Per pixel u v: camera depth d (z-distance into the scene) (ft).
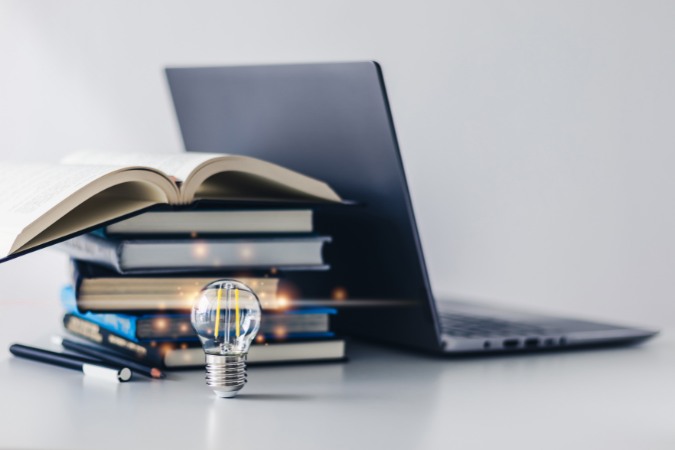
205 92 4.91
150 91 9.59
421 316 3.98
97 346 4.09
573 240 9.85
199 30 9.59
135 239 3.57
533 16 9.68
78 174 3.40
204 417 2.94
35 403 3.10
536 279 9.79
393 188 3.83
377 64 3.67
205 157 3.58
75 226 3.18
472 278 9.63
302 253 3.85
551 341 4.31
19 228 3.06
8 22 9.54
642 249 9.94
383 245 4.02
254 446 2.62
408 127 9.53
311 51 9.61
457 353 4.04
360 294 4.35
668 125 9.89
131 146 9.62
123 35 9.57
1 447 2.56
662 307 9.93
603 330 4.56
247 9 9.61
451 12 9.57
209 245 3.70
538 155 9.78
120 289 3.65
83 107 9.63
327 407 3.11
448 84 9.60
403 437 2.75
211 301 3.19
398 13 9.54
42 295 9.95
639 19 9.81
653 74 9.85
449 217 9.58
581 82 9.79
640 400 3.33
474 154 9.65
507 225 9.75
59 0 9.55
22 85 9.60
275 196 3.91
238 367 3.22
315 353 3.89
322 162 4.25
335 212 4.28
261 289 3.80
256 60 9.64
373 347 4.36
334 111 4.01
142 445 2.61
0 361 3.87
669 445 2.75
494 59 9.66
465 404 3.21
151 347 3.66
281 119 4.41
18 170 3.81
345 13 9.57
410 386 3.48
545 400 3.30
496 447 2.68
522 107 9.73
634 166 9.91
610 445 2.74
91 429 2.77
